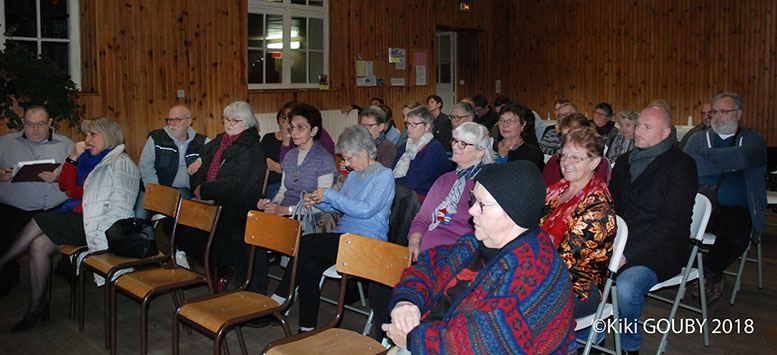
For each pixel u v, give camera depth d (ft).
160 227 17.81
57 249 11.71
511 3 34.88
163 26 21.42
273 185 15.49
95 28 19.71
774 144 27.04
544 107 34.35
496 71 35.55
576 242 7.86
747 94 27.55
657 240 9.24
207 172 13.61
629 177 10.09
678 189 9.37
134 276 10.19
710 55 28.45
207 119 23.00
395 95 30.81
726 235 12.30
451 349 4.96
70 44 19.75
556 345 4.98
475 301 5.10
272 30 26.17
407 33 30.99
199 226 10.52
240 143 12.48
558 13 33.30
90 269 10.82
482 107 26.45
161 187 11.54
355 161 10.47
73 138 19.22
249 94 24.54
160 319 11.85
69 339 10.84
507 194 5.07
